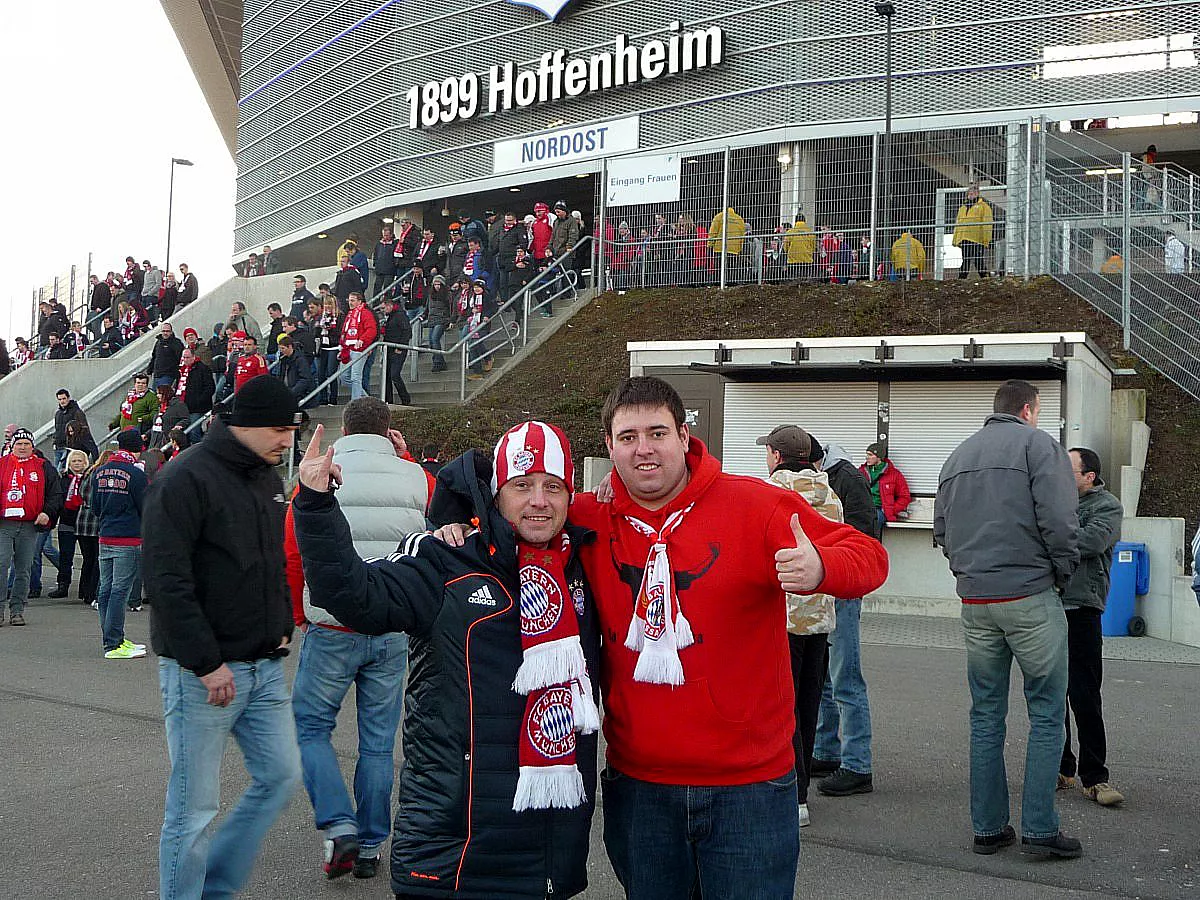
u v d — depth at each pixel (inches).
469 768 111.9
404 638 196.4
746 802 114.7
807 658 218.8
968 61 861.8
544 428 116.6
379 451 205.9
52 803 226.2
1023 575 195.6
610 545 118.6
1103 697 344.2
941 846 205.6
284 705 165.8
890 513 530.6
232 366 807.1
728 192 837.2
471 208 1226.6
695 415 597.6
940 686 356.5
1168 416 627.2
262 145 1409.9
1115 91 827.4
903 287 749.9
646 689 115.3
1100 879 189.2
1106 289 691.4
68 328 1197.7
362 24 1224.8
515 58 1080.2
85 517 547.8
